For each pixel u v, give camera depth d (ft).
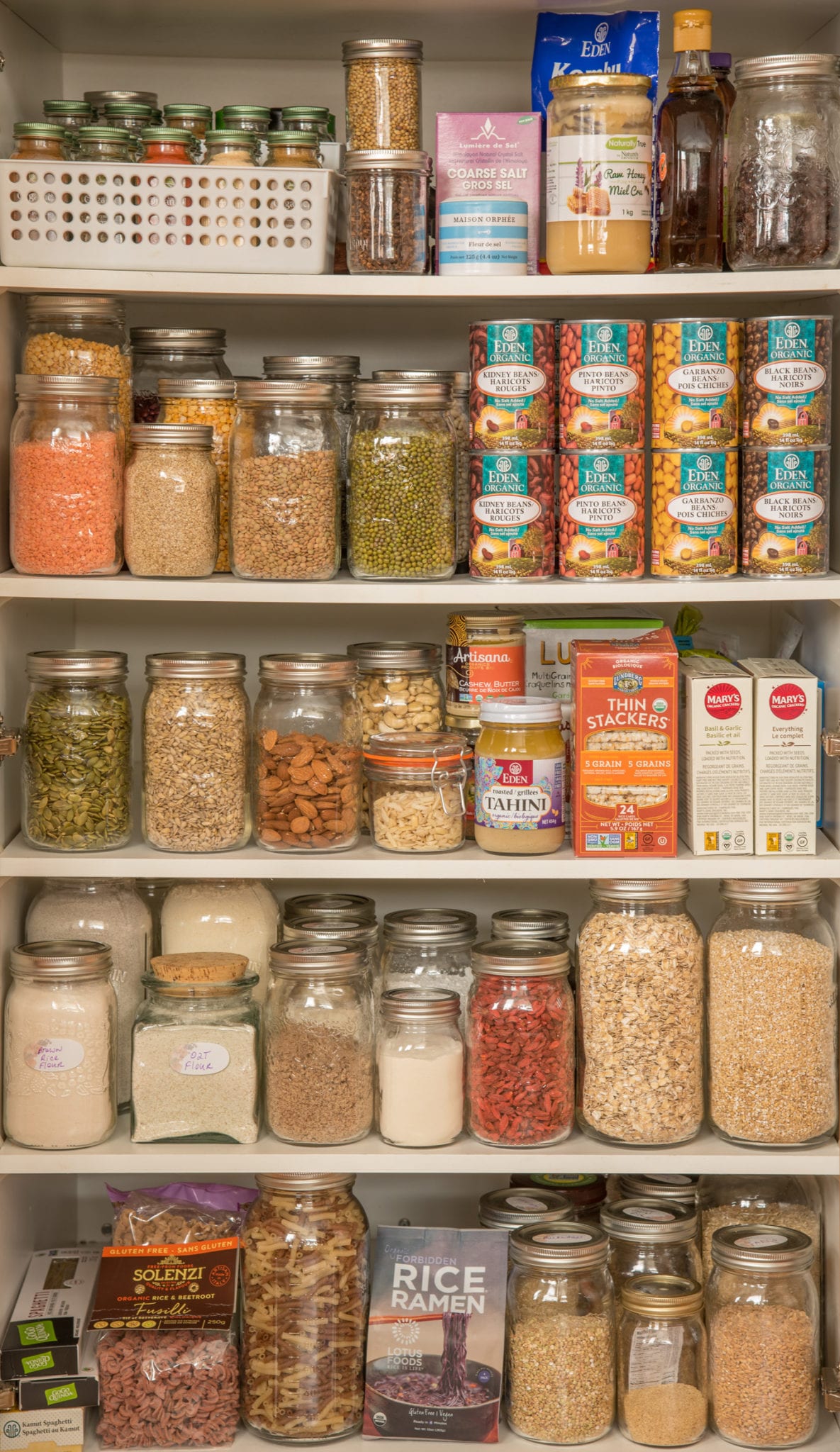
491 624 5.85
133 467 5.47
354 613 6.63
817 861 5.51
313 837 5.59
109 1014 5.60
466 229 5.31
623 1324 5.46
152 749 5.61
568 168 5.26
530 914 6.02
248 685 6.66
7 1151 5.51
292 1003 5.55
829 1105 5.61
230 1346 5.43
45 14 5.71
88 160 5.38
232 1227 5.68
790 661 5.79
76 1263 6.02
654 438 5.51
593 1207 6.22
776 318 5.34
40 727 5.58
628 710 5.47
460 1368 5.39
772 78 5.18
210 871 5.52
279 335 6.44
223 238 5.29
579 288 5.30
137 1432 5.37
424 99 6.38
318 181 5.25
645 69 5.55
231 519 5.52
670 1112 5.53
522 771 5.54
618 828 5.51
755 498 5.46
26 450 5.41
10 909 5.80
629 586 5.39
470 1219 6.79
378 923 6.27
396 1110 5.52
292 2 5.55
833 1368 5.60
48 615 6.24
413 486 5.44
